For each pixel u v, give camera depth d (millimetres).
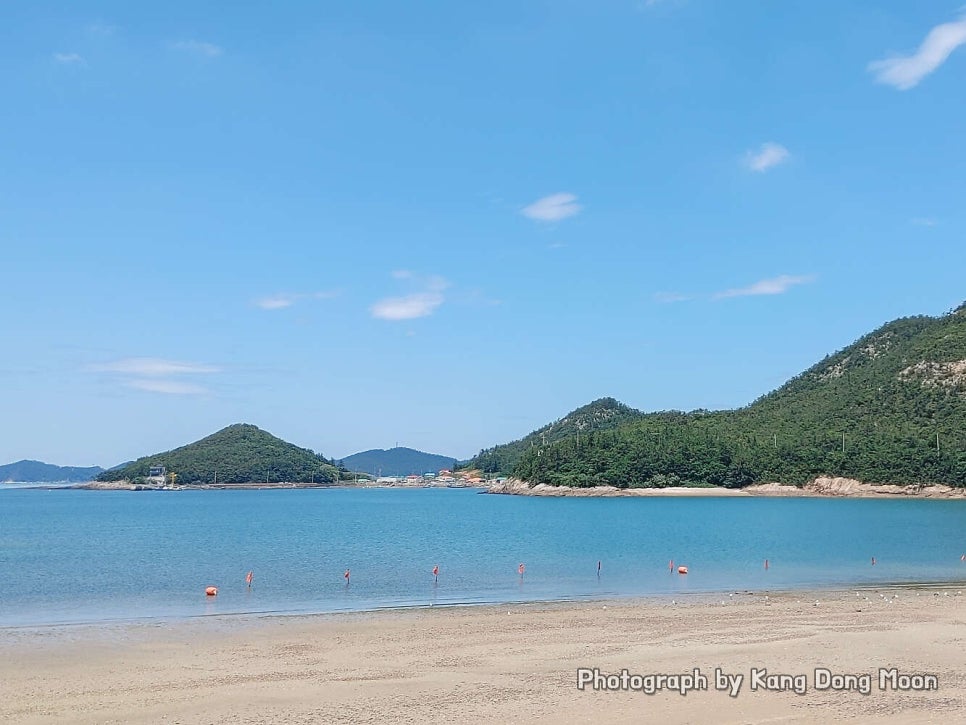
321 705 18828
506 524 111250
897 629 29031
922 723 16953
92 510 167125
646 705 18578
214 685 20984
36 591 42844
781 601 37844
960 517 122062
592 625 30625
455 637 28094
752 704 18609
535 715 17781
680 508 160750
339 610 35375
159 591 42688
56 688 20828
